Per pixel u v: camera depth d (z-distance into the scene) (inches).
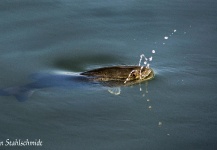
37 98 1646.2
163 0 2522.1
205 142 1450.5
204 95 1689.2
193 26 2256.4
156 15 2358.5
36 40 2090.3
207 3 2490.2
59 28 2206.0
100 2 2484.0
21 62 1898.4
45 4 2432.3
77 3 2461.9
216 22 2292.1
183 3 2492.6
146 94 1690.5
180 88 1728.6
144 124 1529.3
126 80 1756.9
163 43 2090.3
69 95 1667.1
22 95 1648.6
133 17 2340.1
